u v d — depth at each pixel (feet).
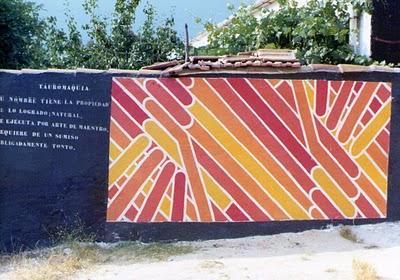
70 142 22.66
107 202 22.57
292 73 22.63
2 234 22.74
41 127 22.68
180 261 20.45
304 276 18.29
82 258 21.20
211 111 22.50
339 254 20.56
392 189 22.95
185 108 22.47
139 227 22.57
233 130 22.52
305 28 30.48
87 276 19.51
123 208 22.56
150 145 22.49
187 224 22.54
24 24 37.45
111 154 22.54
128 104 22.50
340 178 22.76
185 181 22.50
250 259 20.40
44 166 22.70
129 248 21.97
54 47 40.40
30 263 21.31
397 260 19.52
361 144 22.81
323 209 22.75
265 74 22.57
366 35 30.04
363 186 22.84
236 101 22.52
